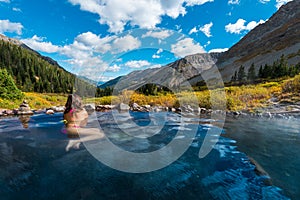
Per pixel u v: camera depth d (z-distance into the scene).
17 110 9.16
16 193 2.34
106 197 2.27
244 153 3.66
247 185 2.49
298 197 2.19
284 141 4.43
